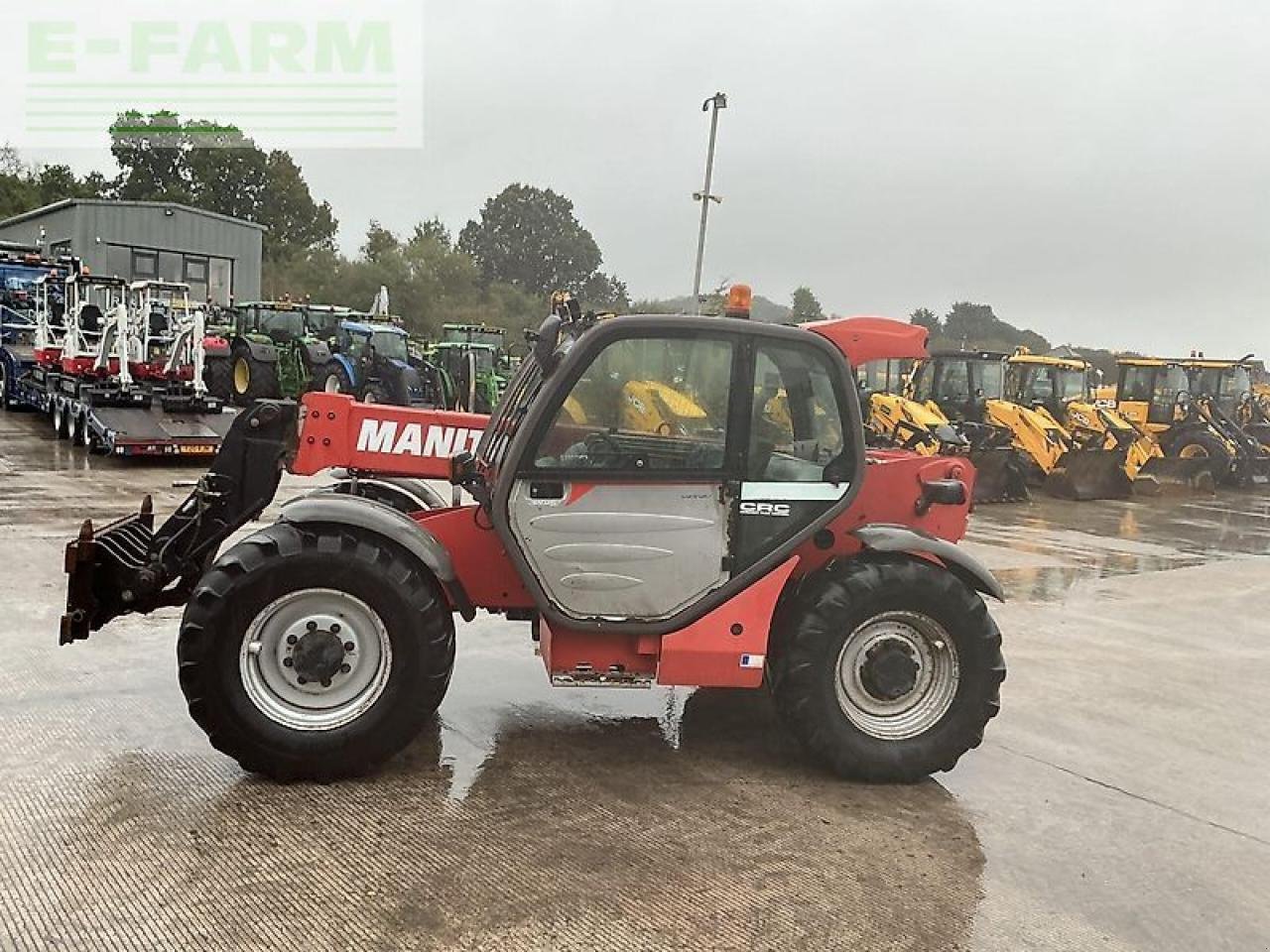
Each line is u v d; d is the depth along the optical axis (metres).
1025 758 4.38
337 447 4.46
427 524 4.18
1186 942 2.94
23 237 31.11
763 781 3.91
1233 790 4.11
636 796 3.71
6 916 2.72
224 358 17.42
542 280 67.19
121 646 5.07
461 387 16.67
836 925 2.91
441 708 4.53
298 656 3.65
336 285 45.19
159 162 50.47
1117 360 18.58
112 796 3.47
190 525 4.09
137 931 2.68
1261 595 8.18
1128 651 6.26
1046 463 14.98
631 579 3.84
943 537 4.47
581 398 3.77
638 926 2.84
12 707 4.23
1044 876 3.30
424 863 3.12
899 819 3.66
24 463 11.57
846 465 3.93
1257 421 18.12
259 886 2.94
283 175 52.47
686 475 3.82
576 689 4.87
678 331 3.79
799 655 3.87
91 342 13.66
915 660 4.00
